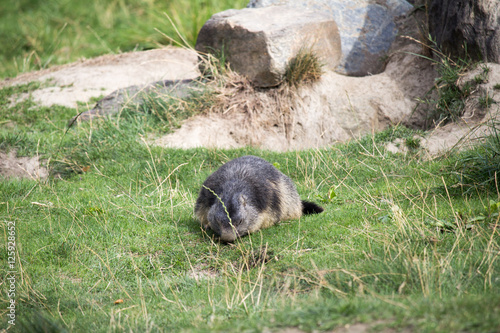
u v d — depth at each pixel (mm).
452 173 15984
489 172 14719
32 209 17609
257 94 25906
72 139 24000
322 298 9633
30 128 27281
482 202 13836
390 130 21781
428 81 25609
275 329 7965
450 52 23578
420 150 19641
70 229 15438
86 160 21984
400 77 26578
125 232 15352
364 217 14688
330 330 7578
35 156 22750
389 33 29078
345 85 26641
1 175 21469
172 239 14797
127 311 10984
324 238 13766
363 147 20094
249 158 16297
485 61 21922
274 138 25078
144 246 14477
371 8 29734
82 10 51469
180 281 12484
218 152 21797
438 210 14172
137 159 21719
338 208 16094
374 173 18531
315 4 29953
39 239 15172
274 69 25344
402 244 11867
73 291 12453
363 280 10531
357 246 12742
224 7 42156
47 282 12992
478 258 10648
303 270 11852
